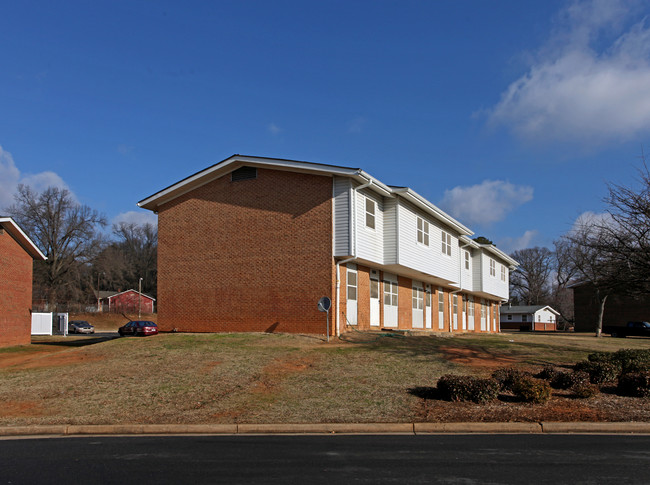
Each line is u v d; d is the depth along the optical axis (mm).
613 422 9891
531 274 87562
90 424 10297
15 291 27281
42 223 61719
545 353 18219
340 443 8789
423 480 6605
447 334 25188
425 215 26359
